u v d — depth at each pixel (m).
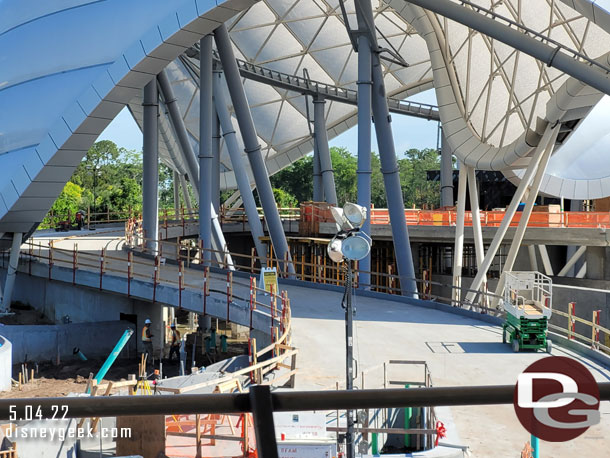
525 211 37.22
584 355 24.02
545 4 39.84
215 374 19.81
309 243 52.09
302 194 157.00
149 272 39.22
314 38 78.00
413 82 82.69
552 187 66.00
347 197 170.25
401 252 39.59
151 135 47.19
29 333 31.84
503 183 86.88
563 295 38.84
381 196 179.50
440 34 43.53
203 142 45.69
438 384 19.98
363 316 31.28
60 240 55.34
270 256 51.44
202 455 15.03
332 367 22.16
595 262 52.16
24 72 36.06
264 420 1.67
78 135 34.53
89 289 37.84
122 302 36.78
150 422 14.17
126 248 49.09
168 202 174.62
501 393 1.87
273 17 75.44
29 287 42.44
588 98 31.78
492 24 26.38
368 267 39.97
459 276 44.16
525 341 24.34
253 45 78.31
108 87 33.75
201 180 45.69
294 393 1.78
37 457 14.32
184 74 83.38
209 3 31.19
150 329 33.41
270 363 19.78
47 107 34.91
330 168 68.12
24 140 35.03
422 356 23.62
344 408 1.80
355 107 88.50
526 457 13.41
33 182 35.00
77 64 34.66
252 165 45.16
